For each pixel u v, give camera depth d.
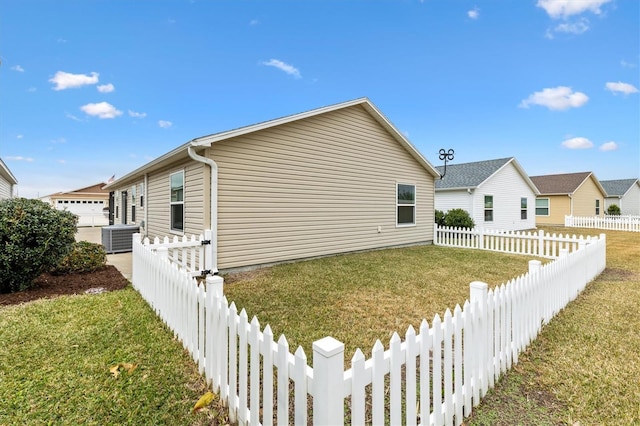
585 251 5.39
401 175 10.40
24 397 2.24
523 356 2.95
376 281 5.74
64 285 5.23
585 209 24.45
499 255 9.02
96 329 3.41
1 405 2.15
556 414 2.15
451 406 2.03
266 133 7.03
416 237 11.02
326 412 1.34
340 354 1.38
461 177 17.69
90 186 35.19
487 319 2.42
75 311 3.95
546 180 25.94
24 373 2.54
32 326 3.46
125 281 5.60
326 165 8.25
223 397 2.21
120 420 2.05
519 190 18.77
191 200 6.88
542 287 3.53
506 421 2.09
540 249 8.80
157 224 9.17
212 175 6.22
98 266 6.43
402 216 10.51
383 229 9.86
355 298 4.69
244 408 1.96
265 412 1.74
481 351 2.33
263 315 3.96
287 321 3.77
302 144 7.71
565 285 4.36
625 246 11.14
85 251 6.34
